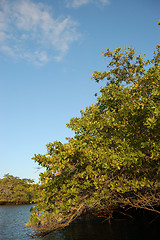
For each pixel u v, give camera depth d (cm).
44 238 1384
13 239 1578
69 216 1068
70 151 897
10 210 4991
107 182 991
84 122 1203
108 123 1085
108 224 1669
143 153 977
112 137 1098
